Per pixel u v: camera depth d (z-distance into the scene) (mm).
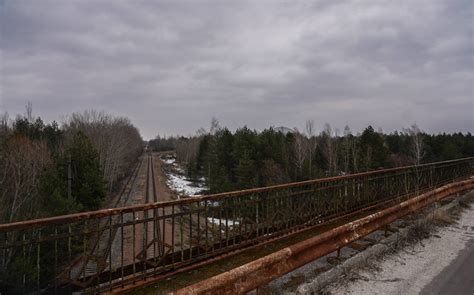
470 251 5555
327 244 4598
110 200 37250
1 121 39812
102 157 46969
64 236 3607
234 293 3203
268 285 4055
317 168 44719
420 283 4266
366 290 4027
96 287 3750
